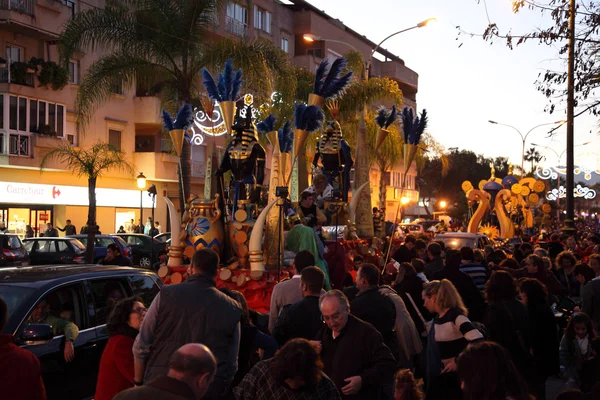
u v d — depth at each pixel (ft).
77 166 91.76
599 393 14.23
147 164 117.29
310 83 92.79
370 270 19.76
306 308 18.70
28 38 99.25
